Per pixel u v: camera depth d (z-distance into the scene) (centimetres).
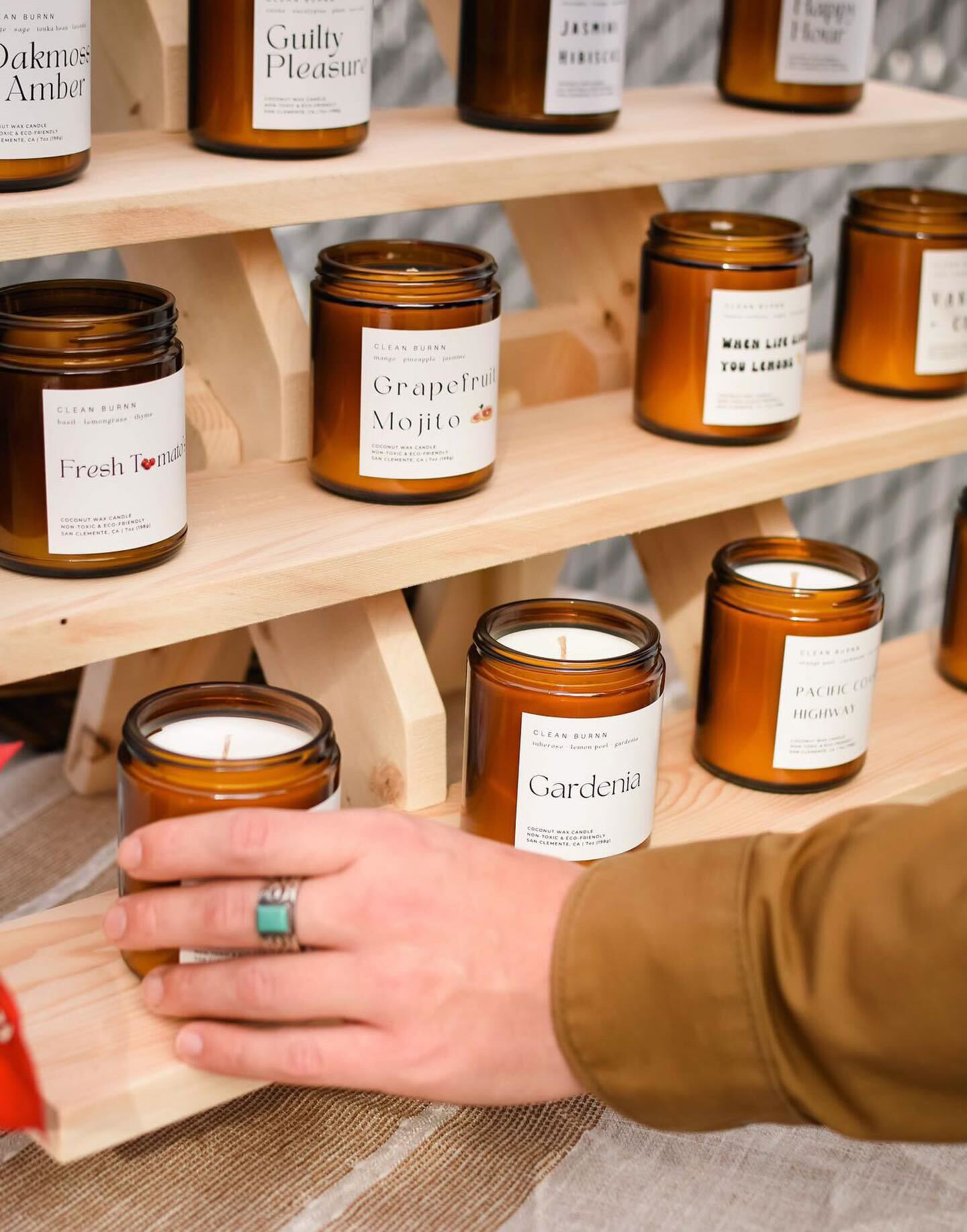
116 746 85
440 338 63
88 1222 54
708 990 46
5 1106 41
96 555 56
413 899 49
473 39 72
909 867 45
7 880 75
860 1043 45
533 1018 49
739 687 72
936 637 95
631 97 87
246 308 69
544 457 74
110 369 54
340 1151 58
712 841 51
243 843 49
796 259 74
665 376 76
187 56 67
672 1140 60
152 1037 54
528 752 62
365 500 66
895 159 82
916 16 129
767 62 81
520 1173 58
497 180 67
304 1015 49
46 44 54
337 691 71
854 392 87
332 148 64
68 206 55
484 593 89
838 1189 58
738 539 82
